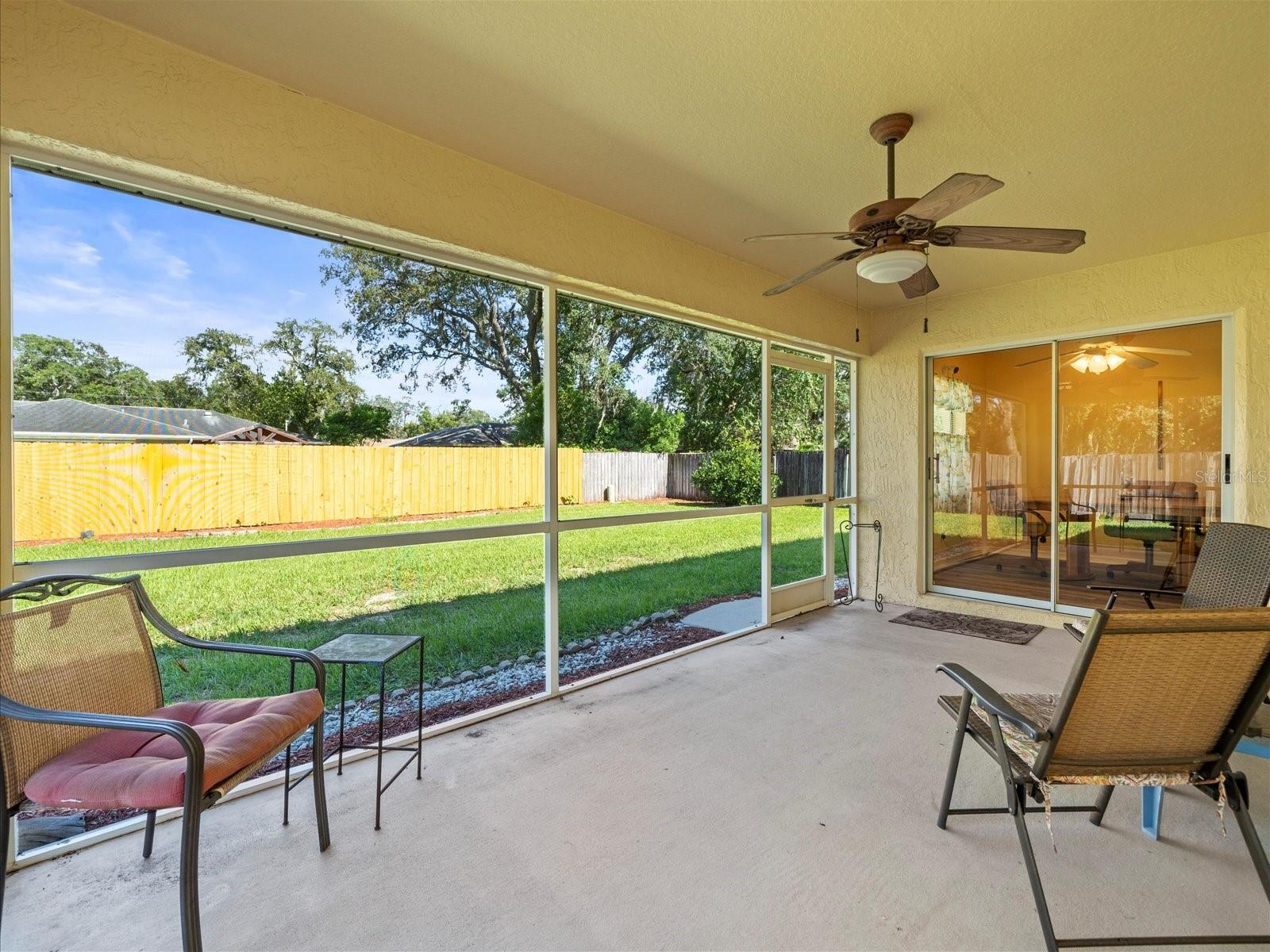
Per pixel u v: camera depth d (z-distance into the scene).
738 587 4.56
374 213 2.35
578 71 2.06
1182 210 3.18
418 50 1.95
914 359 5.01
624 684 3.23
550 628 3.10
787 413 4.70
